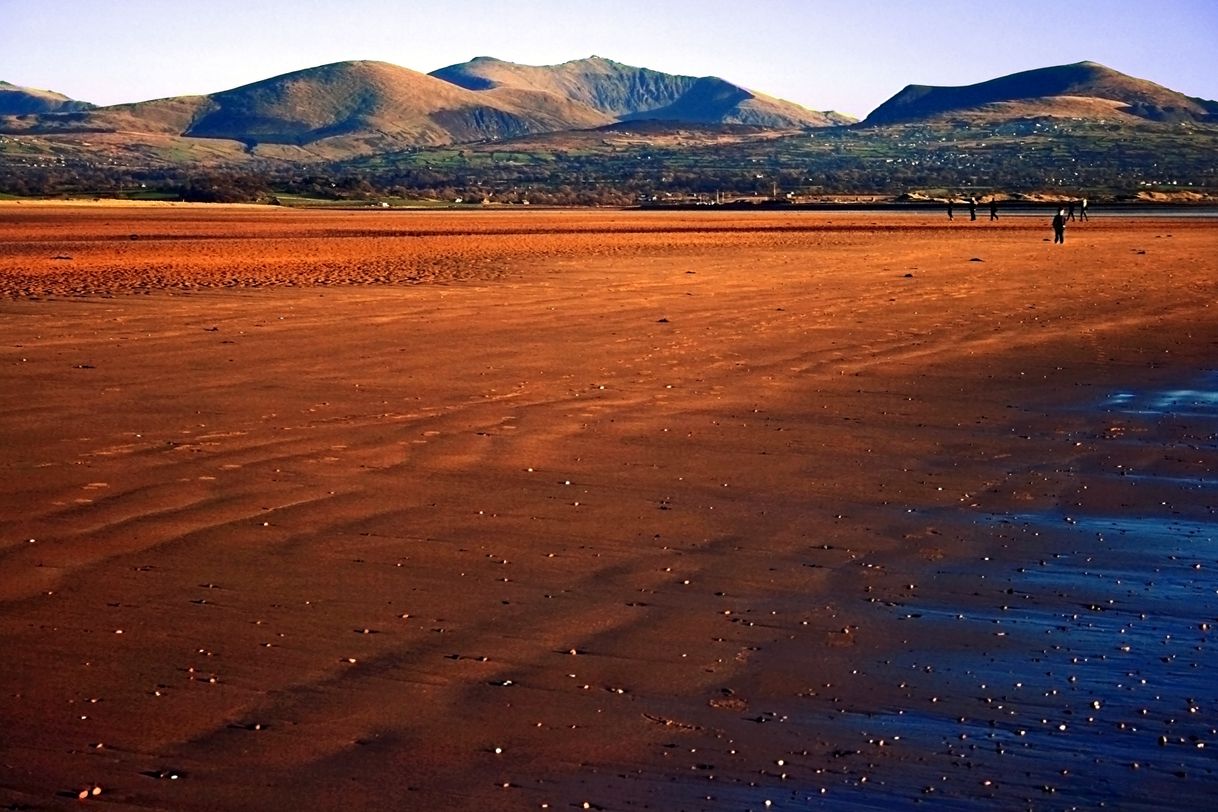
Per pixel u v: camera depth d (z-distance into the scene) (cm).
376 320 2459
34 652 805
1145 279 3591
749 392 1769
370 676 777
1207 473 1352
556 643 837
